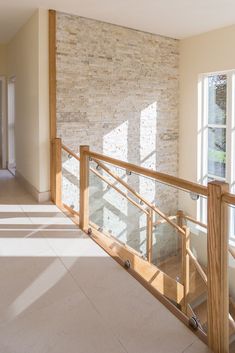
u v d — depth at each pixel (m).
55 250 3.53
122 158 6.15
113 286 2.82
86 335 2.20
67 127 5.49
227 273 1.98
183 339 2.16
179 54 6.73
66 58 5.35
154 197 3.79
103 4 4.86
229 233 1.96
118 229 4.23
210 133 6.57
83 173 4.04
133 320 2.36
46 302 2.58
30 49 5.54
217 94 6.34
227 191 1.92
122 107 6.06
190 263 3.16
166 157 6.79
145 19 5.50
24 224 4.30
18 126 6.73
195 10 5.08
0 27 6.15
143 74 6.26
